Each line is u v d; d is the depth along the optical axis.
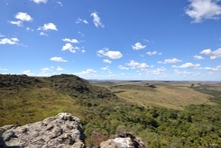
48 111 157.75
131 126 135.88
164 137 124.50
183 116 181.38
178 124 160.00
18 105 164.38
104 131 113.44
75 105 190.50
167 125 157.88
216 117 186.88
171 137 128.12
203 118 181.12
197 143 123.50
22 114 142.38
